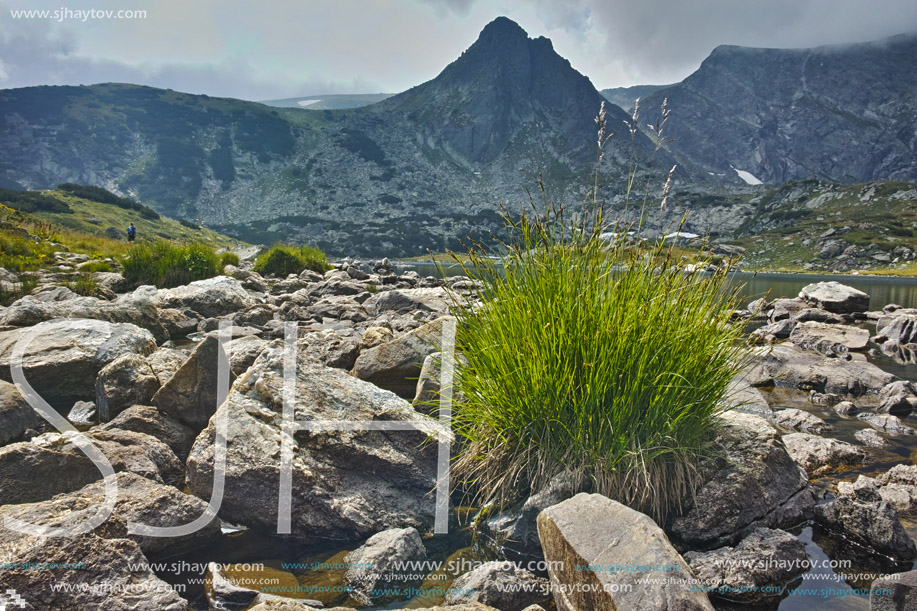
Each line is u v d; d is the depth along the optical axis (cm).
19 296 1075
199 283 1182
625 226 359
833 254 13100
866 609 243
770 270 12475
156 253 1603
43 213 6775
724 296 359
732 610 248
